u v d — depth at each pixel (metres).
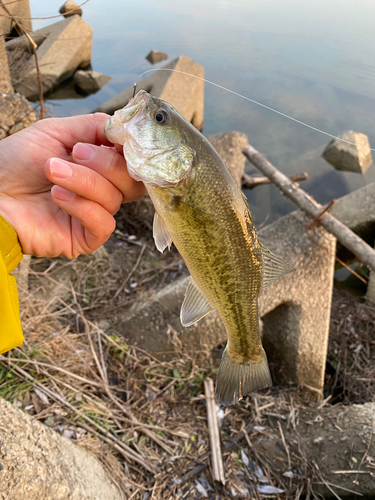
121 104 1.62
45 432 0.41
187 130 0.26
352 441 0.59
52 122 0.28
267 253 0.32
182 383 0.67
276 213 1.27
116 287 0.83
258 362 0.35
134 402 0.61
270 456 0.58
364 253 0.74
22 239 0.26
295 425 0.63
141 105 0.26
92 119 0.29
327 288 0.76
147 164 0.25
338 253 1.08
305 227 0.80
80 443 0.49
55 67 1.72
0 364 0.53
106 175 0.25
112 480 0.48
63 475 0.38
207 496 0.52
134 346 0.71
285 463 0.58
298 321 0.74
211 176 0.27
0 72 0.69
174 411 0.62
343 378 0.78
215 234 0.28
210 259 0.28
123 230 1.03
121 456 0.53
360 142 0.97
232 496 0.53
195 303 0.32
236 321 0.32
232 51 1.68
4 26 0.91
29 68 1.63
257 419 0.63
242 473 0.56
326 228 0.79
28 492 0.33
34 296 0.69
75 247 0.29
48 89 1.71
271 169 1.02
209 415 0.62
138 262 0.92
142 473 0.52
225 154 1.24
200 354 0.72
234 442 0.59
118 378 0.64
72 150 0.27
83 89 1.82
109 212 0.26
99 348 0.66
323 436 0.61
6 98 0.61
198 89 1.54
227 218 0.28
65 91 1.81
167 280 0.89
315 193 1.31
